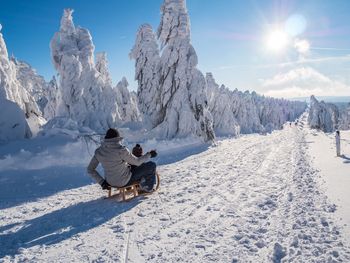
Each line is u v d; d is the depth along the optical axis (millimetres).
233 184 8656
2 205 7027
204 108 24297
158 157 16188
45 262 3953
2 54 18828
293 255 3988
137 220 5590
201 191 7832
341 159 13336
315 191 7422
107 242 4586
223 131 39375
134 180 6957
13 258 4082
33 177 10633
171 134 24172
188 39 25375
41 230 5203
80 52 27688
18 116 15805
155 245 4438
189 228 5129
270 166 11961
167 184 8812
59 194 8188
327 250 4086
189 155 16578
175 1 25469
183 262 3879
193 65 24844
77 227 5293
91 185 9422
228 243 4469
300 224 5168
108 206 6551
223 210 6125
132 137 24172
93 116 25547
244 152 17359
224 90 46344
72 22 28312
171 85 25375
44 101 49844
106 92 27578
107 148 6547
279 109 90812
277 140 27125
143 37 29234
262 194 7383
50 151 13922
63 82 25391
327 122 61375
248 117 55906
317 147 19609
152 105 27031
